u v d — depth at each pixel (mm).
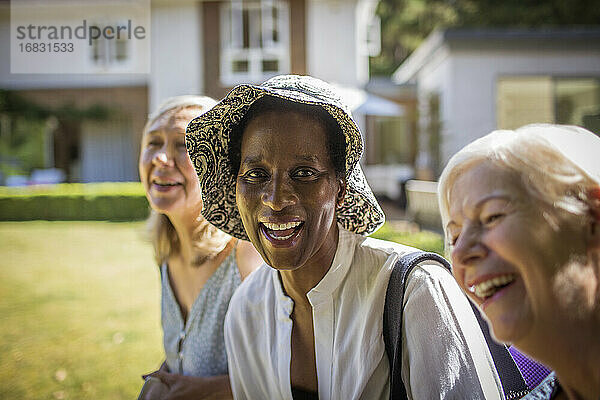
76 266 8344
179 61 17000
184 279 2039
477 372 1277
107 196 14344
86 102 18094
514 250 899
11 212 14406
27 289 6953
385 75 33188
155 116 1952
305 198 1311
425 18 26922
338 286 1442
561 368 921
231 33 16781
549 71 13758
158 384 1799
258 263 1894
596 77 13703
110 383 3900
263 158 1314
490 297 962
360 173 1479
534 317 905
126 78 17766
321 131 1336
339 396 1410
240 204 1379
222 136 1485
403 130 22172
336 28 16359
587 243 894
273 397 1587
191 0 16656
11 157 18469
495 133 1025
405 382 1354
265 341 1586
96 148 19625
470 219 981
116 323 5410
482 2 22797
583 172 896
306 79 1372
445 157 14031
